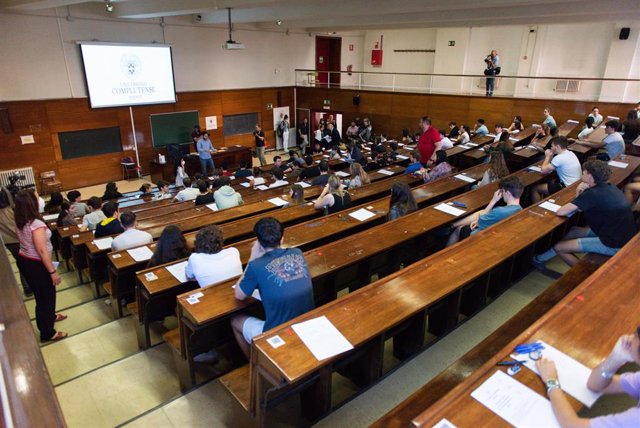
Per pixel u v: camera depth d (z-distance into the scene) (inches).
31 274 135.9
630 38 423.5
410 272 109.3
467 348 117.8
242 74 530.9
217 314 98.0
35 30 364.2
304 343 80.7
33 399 50.4
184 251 138.6
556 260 169.5
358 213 175.0
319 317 88.7
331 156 394.3
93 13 392.8
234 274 116.7
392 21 429.1
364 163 343.3
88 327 157.9
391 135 537.0
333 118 581.9
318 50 642.8
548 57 485.7
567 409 58.1
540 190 215.5
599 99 420.2
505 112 450.9
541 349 71.7
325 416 95.2
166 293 125.5
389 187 232.2
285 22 510.9
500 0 287.4
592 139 285.6
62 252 215.9
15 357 57.6
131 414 110.7
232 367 123.3
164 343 140.5
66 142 399.9
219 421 103.4
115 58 411.2
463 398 62.1
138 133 445.7
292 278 92.7
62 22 376.8
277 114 585.6
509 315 133.2
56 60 380.2
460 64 545.6
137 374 125.7
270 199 223.1
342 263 122.9
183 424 102.7
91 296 183.6
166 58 447.8
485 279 128.4
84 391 119.0
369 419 95.4
